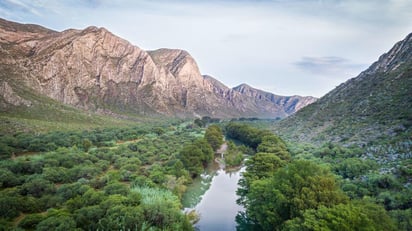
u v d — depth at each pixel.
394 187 42.25
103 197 40.28
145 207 37.81
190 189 64.50
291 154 77.94
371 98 100.81
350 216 26.06
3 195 41.72
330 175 44.03
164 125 187.75
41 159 63.66
